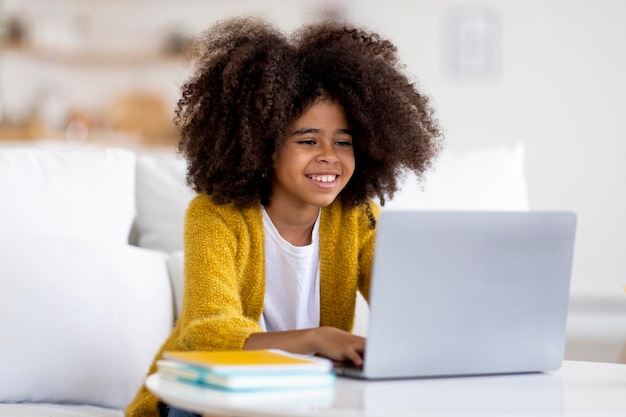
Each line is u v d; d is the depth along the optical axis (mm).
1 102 5133
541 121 4895
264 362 1250
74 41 5367
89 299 1997
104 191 2273
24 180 2195
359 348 1371
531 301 1423
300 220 1791
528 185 4910
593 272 4812
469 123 4973
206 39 1851
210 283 1611
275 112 1667
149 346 2064
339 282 1830
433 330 1354
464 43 4965
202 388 1215
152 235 2365
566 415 1138
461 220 1325
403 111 1775
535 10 4891
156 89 5492
